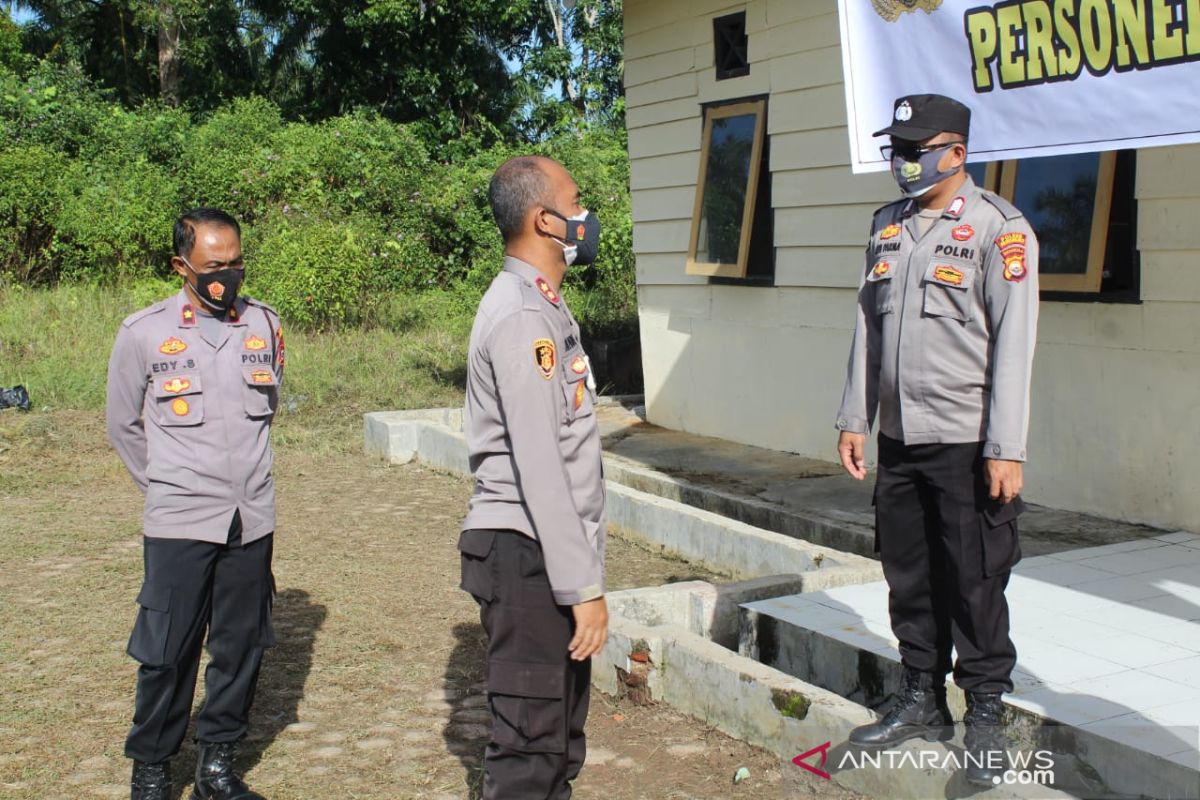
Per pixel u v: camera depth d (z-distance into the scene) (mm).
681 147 9148
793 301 8133
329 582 6027
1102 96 4582
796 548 5586
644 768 3803
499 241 17000
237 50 24469
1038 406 6281
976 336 3158
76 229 14820
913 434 3223
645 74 9461
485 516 2781
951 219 3203
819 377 7973
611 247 14195
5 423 9633
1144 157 5594
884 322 3314
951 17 5109
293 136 18031
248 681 3588
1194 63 4262
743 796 3570
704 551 6281
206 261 3486
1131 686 3678
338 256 13656
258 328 3652
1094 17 4562
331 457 9398
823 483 7332
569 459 2783
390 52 22906
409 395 11266
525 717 2770
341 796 3639
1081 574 4977
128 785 3711
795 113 7883
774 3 7988
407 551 6668
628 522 6934
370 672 4723
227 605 3537
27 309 13016
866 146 5605
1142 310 5699
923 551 3354
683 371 9383
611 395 11492
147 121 18109
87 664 4773
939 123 3152
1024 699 3574
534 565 2738
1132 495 5844
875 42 5473
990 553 3160
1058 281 6031
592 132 21156
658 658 4305
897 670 3922
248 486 3543
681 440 9039
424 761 3889
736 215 8562
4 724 4164
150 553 3459
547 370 2670
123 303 13805
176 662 3418
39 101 17516
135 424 3590
